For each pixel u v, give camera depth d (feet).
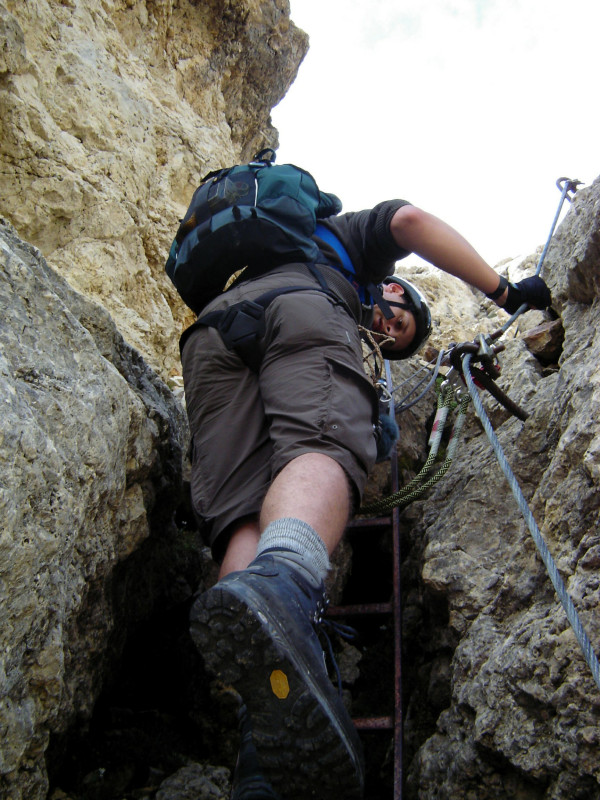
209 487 8.14
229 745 9.66
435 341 18.10
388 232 9.27
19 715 6.44
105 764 9.06
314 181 9.27
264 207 8.76
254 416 8.26
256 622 5.40
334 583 11.23
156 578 10.27
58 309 7.56
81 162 14.30
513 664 7.50
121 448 8.21
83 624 7.93
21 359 6.84
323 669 5.71
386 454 9.78
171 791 8.55
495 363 10.42
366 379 7.82
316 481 6.75
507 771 7.43
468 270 9.46
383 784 9.32
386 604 10.53
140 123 16.56
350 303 9.11
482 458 10.66
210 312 8.62
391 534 11.77
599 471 7.58
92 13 17.11
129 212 15.19
